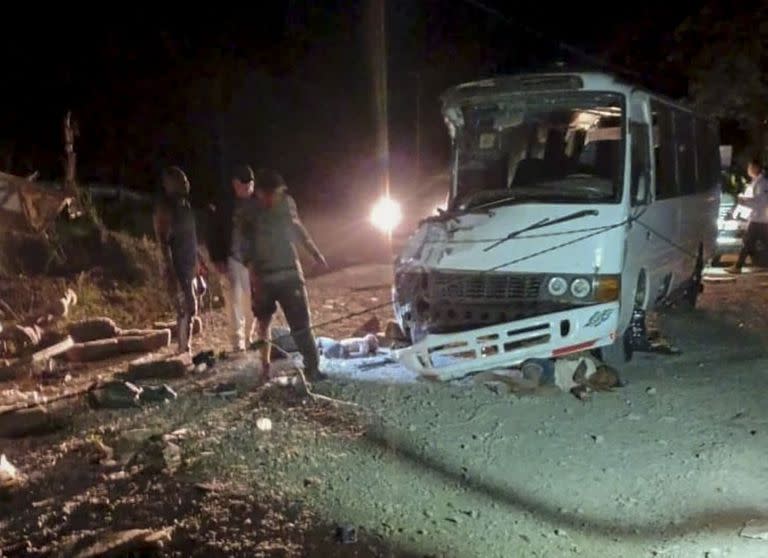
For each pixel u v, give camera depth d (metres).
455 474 6.77
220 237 10.51
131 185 21.86
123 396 8.34
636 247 9.41
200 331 11.54
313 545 5.60
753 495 6.38
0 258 12.01
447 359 8.85
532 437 7.56
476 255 8.91
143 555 5.39
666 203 10.78
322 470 6.82
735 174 22.64
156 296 12.55
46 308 11.12
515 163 9.87
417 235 9.63
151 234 15.34
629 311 9.34
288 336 10.20
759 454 7.16
